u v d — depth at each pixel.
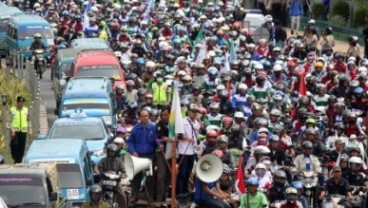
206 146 64.56
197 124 64.44
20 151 72.06
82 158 61.97
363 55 113.25
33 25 115.25
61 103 79.81
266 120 68.94
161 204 62.81
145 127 63.31
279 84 83.62
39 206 52.84
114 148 61.22
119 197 60.94
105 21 121.00
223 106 77.62
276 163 64.75
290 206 58.19
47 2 135.75
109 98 80.00
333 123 75.31
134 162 60.78
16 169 54.28
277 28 112.50
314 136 67.38
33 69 89.75
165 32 109.19
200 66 84.81
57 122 72.31
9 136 73.56
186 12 126.50
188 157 63.09
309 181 63.03
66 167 60.72
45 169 54.59
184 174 63.31
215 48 97.81
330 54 97.12
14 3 141.25
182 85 82.31
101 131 71.56
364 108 81.19
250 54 97.19
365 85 82.88
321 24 126.94
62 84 90.56
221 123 72.00
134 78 86.56
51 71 107.50
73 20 120.06
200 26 110.62
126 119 76.12
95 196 58.81
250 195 57.97
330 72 84.62
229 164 64.56
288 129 74.38
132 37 113.62
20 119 71.62
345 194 62.56
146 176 62.69
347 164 64.06
